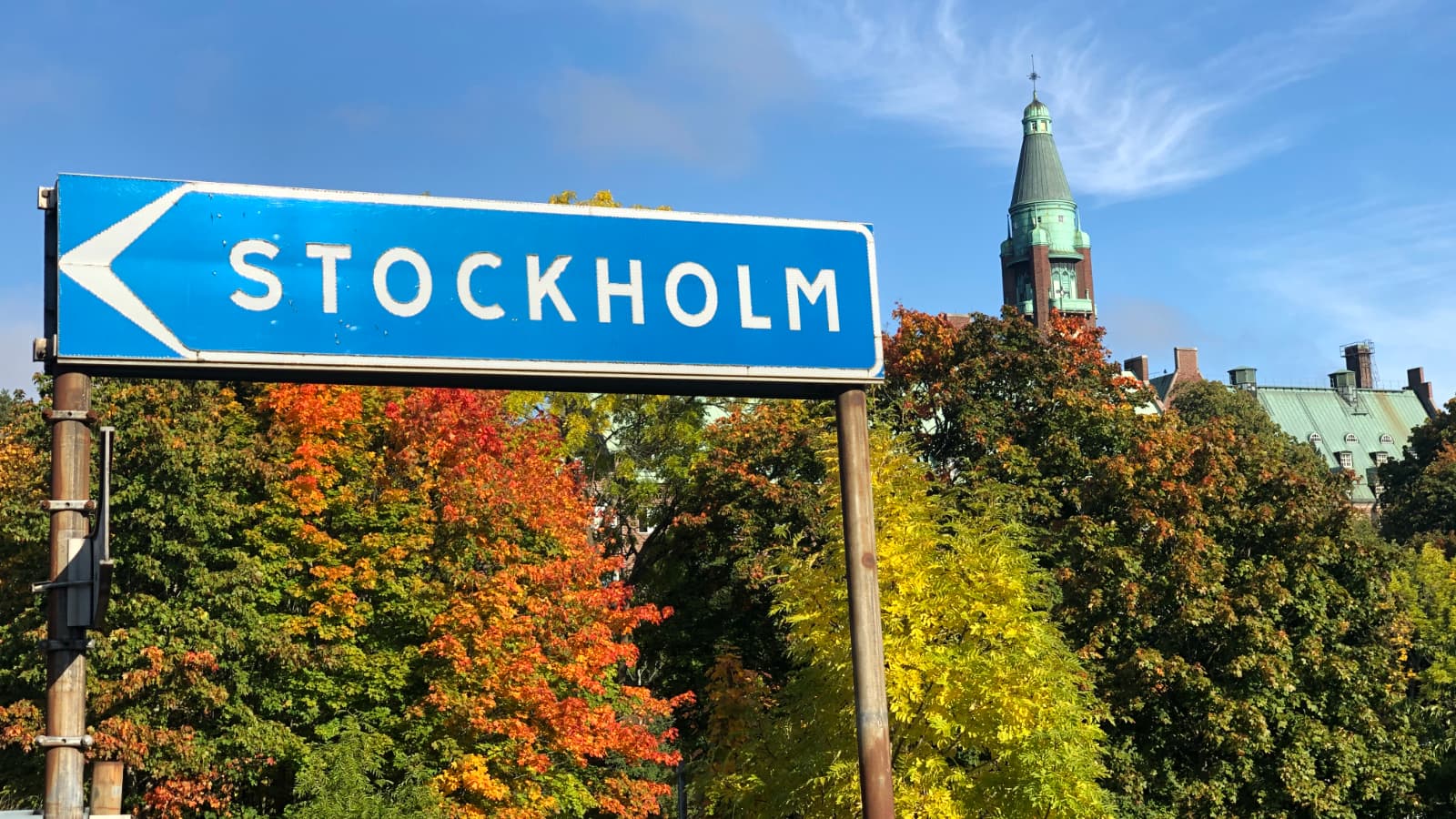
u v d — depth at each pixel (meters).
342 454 28.38
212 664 24.66
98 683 24.33
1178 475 38.59
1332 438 138.00
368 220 5.76
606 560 34.06
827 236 6.38
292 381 5.79
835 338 6.32
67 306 5.40
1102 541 37.03
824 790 25.23
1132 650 35.88
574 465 39.03
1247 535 38.47
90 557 5.52
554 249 5.97
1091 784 26.94
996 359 42.59
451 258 5.83
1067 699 26.97
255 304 5.58
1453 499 80.19
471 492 29.08
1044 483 39.75
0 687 27.16
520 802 28.06
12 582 27.30
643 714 34.06
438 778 26.94
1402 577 59.47
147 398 25.66
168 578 25.95
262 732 25.45
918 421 41.88
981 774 25.89
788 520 39.44
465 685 28.02
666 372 6.04
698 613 40.59
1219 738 34.47
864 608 6.48
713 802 29.94
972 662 25.22
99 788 5.59
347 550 28.36
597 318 5.97
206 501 26.00
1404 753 38.09
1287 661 35.97
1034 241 151.12
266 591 27.00
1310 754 35.44
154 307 5.48
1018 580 26.41
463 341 5.79
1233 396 93.38
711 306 6.14
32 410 28.61
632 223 6.09
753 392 6.41
